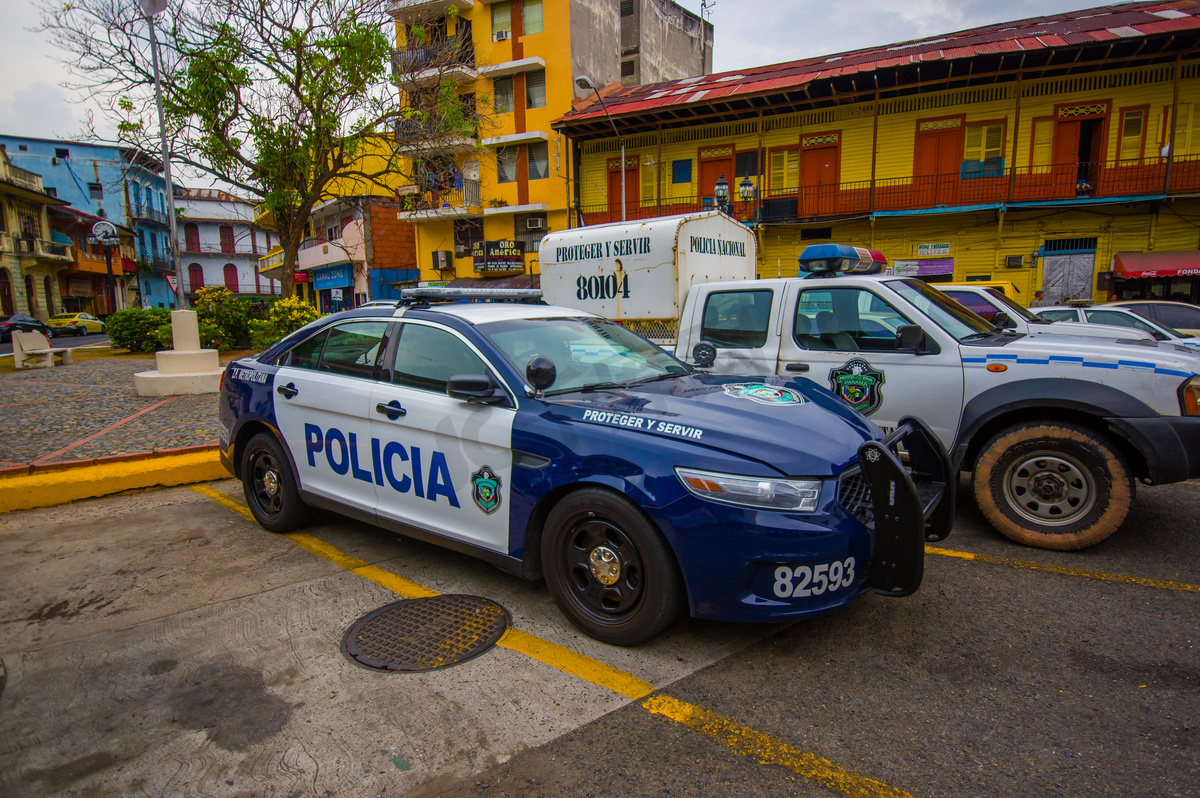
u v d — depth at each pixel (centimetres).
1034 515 430
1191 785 217
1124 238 2031
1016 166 2108
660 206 2502
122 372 1403
